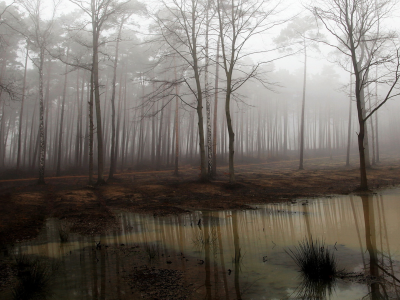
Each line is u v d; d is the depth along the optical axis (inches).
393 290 146.0
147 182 776.9
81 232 312.0
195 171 1171.9
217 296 147.2
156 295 151.0
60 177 1035.9
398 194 471.5
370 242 232.5
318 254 183.8
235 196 535.8
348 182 661.3
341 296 140.9
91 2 752.3
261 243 248.2
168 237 282.7
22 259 217.6
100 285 166.9
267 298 142.0
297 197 510.9
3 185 810.2
